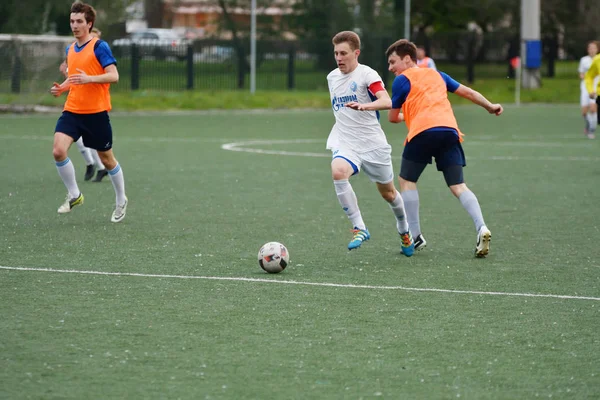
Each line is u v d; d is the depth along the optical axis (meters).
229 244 27.41
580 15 169.62
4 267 23.62
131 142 63.88
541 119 91.44
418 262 25.14
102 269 23.58
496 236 29.34
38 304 19.89
